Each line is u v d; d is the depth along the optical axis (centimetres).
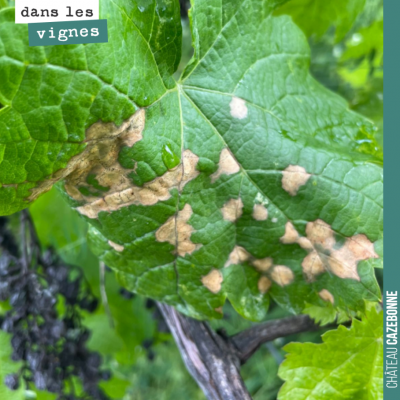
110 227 17
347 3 23
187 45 27
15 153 14
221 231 18
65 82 13
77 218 25
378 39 27
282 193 18
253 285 19
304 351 19
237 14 18
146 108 15
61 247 25
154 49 16
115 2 14
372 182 18
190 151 17
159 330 25
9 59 13
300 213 18
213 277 19
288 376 19
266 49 19
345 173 18
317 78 29
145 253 18
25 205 15
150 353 27
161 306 21
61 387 21
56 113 14
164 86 16
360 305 18
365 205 18
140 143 16
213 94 17
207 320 20
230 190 18
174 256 18
